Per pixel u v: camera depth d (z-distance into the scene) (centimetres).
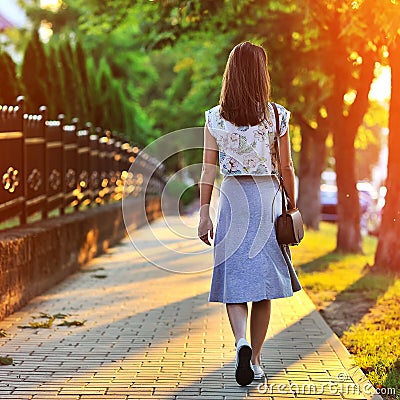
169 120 5234
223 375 722
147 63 6197
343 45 1719
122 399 647
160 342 872
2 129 1142
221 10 1619
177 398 650
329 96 2009
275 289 678
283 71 1836
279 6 1691
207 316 1040
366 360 788
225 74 680
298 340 881
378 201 4216
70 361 781
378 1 1055
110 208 2073
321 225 3672
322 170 2803
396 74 1398
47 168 1462
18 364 768
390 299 1189
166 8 1711
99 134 2238
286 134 683
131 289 1291
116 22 2020
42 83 1820
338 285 1354
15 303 1072
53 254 1324
